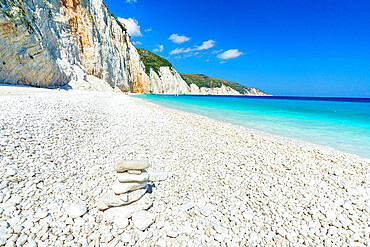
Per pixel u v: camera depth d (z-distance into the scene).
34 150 5.48
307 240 3.56
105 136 8.80
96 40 62.47
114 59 71.12
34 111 9.56
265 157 8.11
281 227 3.88
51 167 4.87
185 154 7.90
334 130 15.35
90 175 4.99
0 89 20.23
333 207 4.57
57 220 3.32
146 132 10.91
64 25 51.81
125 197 3.82
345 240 3.57
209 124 15.50
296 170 6.85
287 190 5.33
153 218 3.71
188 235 3.53
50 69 34.53
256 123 18.19
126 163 3.92
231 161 7.48
